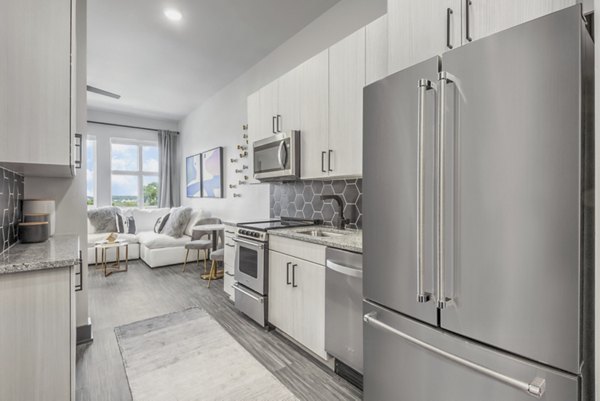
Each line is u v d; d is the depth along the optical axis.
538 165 0.91
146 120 6.30
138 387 1.77
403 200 1.28
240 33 3.15
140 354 2.13
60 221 2.32
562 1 1.01
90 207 5.72
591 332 0.95
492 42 1.00
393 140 1.32
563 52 0.86
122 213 5.49
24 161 1.27
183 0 2.61
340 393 1.72
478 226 1.04
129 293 3.46
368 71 1.93
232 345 2.26
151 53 3.58
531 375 0.93
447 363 1.14
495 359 1.00
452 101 1.10
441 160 1.10
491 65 1.00
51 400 1.23
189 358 2.08
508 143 0.97
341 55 2.13
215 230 4.24
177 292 3.50
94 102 5.36
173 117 6.37
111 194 5.99
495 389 1.01
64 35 1.35
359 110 2.00
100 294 3.42
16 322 1.18
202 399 1.67
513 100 0.96
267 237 2.50
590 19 1.18
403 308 1.29
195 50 3.52
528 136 0.93
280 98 2.76
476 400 1.06
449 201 1.11
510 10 1.13
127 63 3.84
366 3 2.41
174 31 3.11
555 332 0.89
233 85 4.41
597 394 0.86
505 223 0.98
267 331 2.49
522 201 0.94
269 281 2.48
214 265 4.05
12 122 1.26
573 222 0.85
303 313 2.09
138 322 2.68
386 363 1.38
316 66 2.35
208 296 3.36
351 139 2.06
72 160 1.37
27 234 1.77
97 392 1.72
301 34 3.10
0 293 1.15
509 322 0.97
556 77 0.88
